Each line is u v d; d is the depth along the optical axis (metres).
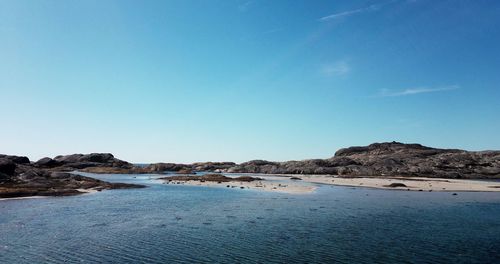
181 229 29.34
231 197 53.69
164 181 91.38
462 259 21.09
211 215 36.44
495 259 21.17
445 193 62.62
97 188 63.41
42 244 24.17
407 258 21.33
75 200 48.16
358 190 66.75
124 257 21.30
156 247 23.56
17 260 20.56
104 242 24.84
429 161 124.81
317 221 33.16
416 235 27.45
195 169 181.50
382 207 42.97
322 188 70.81
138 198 51.66
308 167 141.75
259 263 20.23
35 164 134.88
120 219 33.81
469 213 38.62
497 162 118.19
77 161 148.38
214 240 25.53
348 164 140.12
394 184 75.56
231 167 163.50
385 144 165.25
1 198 47.75
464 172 114.81
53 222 31.97
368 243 24.83
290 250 22.94
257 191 63.66
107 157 155.62
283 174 141.00
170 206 43.19
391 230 29.22
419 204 46.19
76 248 23.20
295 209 40.81
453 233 28.19
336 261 20.66
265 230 29.02
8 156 112.56
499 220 34.31
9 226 30.00
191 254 21.98
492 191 66.62
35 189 53.72
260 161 168.00
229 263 20.23
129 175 127.25
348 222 32.72
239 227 30.22
